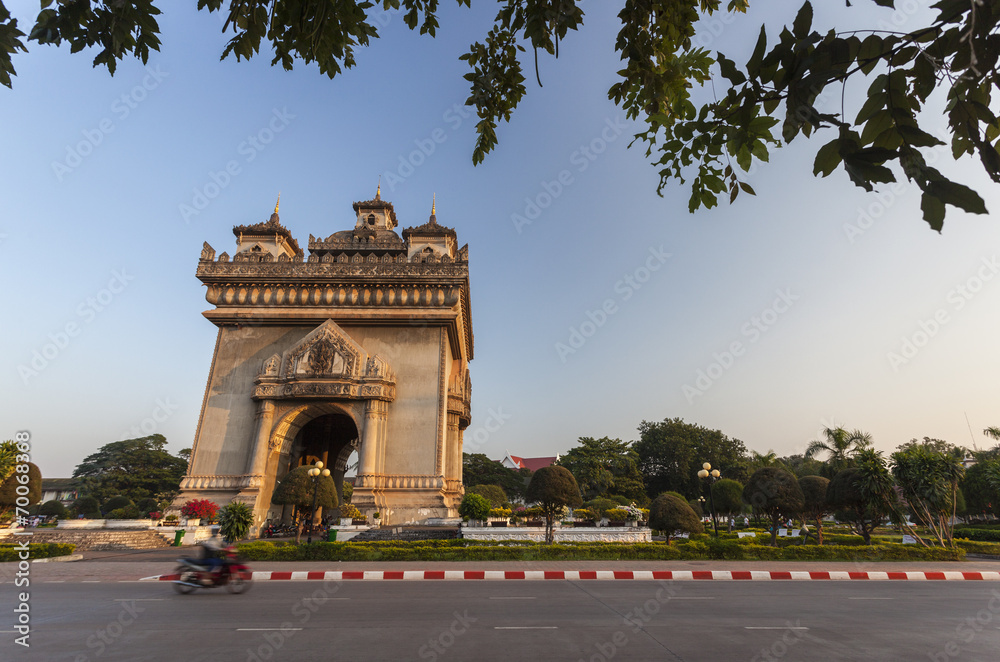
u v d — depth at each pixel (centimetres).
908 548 2072
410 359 3475
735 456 7375
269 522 3155
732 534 3272
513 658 695
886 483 2398
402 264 3578
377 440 3186
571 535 2442
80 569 1750
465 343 4694
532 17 428
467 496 2855
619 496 5628
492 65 559
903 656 722
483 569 1650
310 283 3569
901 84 248
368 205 4466
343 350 3353
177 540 2698
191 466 3222
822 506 2747
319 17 396
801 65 254
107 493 6512
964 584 1507
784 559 1992
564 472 2306
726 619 957
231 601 1136
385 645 756
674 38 475
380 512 2931
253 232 3916
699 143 342
